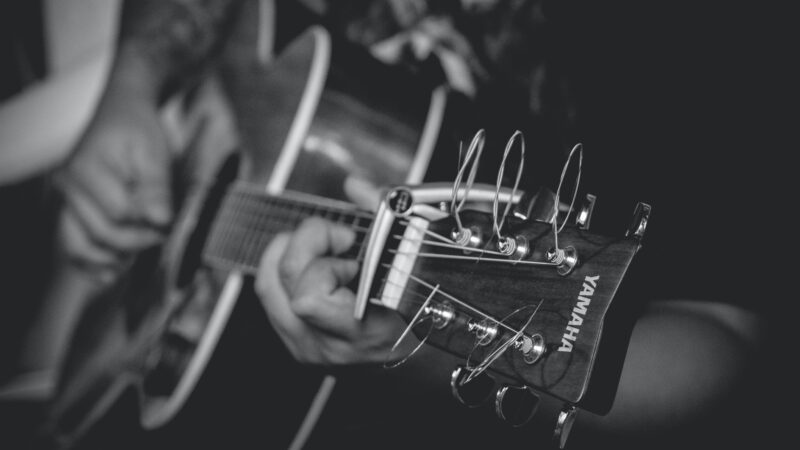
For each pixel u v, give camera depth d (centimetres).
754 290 55
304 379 70
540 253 47
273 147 74
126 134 99
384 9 83
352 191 67
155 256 87
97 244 100
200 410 75
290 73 76
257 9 90
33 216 110
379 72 72
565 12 69
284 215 68
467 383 46
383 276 52
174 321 79
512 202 48
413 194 50
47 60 133
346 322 57
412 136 68
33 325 113
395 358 60
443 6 76
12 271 111
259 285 62
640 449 53
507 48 71
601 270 45
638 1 66
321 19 92
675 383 53
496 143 67
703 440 52
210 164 84
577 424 55
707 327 53
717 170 61
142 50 103
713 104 62
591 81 67
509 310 47
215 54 94
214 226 77
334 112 70
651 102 64
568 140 66
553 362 45
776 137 59
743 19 62
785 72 60
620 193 63
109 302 94
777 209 58
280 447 72
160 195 90
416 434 64
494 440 61
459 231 49
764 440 51
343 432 68
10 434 100
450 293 50
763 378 52
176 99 95
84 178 104
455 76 73
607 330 44
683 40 64
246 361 73
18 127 117
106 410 87
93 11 124
